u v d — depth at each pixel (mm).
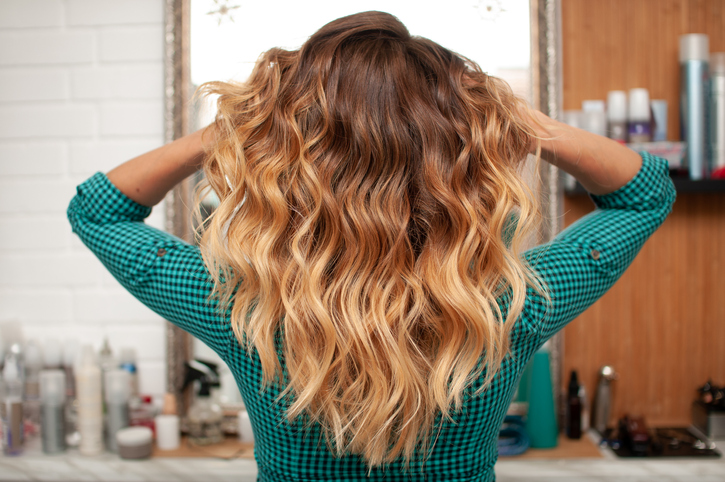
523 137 667
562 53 1471
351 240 602
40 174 1511
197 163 725
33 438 1434
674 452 1328
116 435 1366
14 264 1521
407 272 606
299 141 606
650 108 1424
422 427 620
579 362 1510
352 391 609
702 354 1503
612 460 1296
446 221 610
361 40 640
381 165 600
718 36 1452
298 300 606
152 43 1483
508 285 636
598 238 672
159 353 1519
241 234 618
